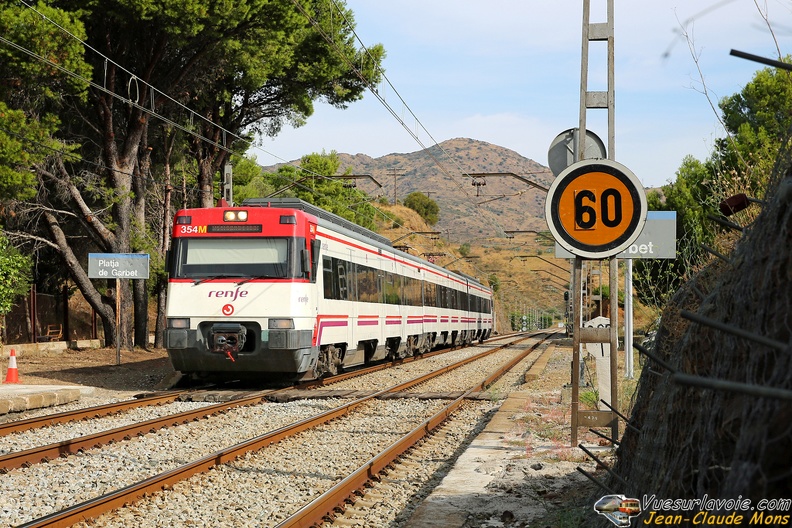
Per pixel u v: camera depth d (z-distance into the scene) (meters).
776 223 3.17
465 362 28.05
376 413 13.91
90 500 6.69
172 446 10.19
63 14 21.75
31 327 31.11
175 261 16.88
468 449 9.73
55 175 28.52
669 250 14.83
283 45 29.27
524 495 7.15
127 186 28.98
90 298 30.73
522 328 122.88
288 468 8.92
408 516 7.10
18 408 13.61
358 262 21.66
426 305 32.38
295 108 33.94
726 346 3.46
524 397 15.40
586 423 8.84
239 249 16.73
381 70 31.67
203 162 33.69
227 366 16.70
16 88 23.66
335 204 57.78
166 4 23.16
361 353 22.67
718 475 3.16
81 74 22.03
